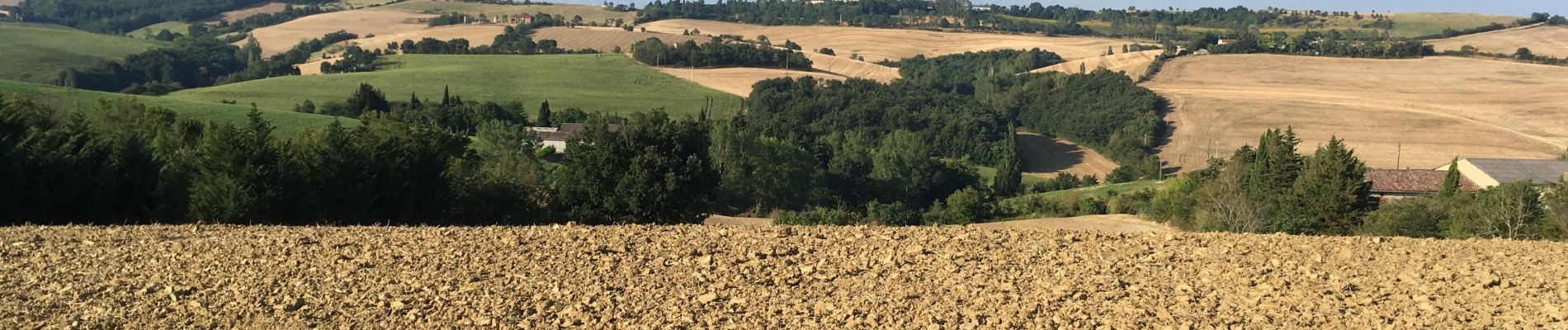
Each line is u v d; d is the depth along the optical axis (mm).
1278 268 10914
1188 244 12359
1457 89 98938
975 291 9828
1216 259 11375
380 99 86688
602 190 30359
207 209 22859
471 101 91812
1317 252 11828
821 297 9742
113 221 22969
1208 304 9414
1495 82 100688
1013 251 11789
